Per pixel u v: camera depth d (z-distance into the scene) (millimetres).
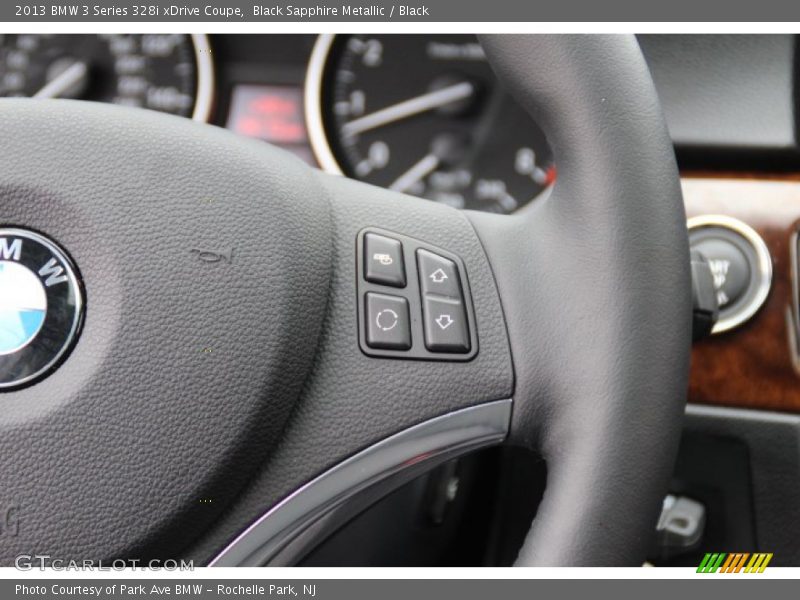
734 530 809
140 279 506
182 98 1062
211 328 510
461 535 726
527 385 545
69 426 489
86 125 529
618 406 518
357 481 532
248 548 522
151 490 497
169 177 525
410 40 1014
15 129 523
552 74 558
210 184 529
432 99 1011
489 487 752
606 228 533
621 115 545
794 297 789
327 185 576
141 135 532
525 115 1000
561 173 564
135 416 496
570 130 552
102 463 492
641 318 523
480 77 1007
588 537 511
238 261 520
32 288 501
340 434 532
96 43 1070
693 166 834
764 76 821
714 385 803
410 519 654
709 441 808
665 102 835
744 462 801
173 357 503
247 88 1058
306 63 1044
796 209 796
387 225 567
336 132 1035
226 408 506
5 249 507
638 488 515
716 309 593
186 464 501
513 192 1008
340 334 542
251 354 511
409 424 538
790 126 810
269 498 525
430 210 581
